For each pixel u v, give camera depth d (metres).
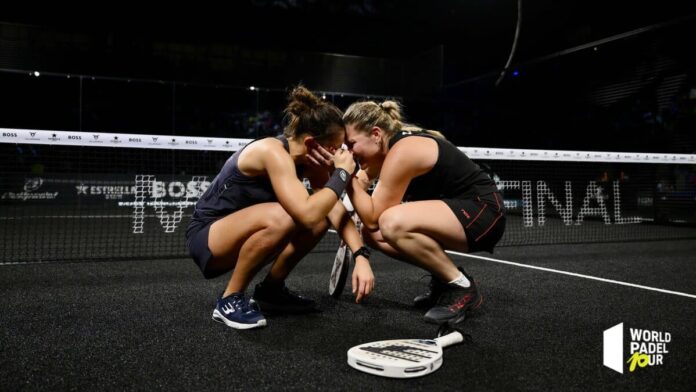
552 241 5.60
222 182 2.24
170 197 9.90
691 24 10.21
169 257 4.13
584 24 13.08
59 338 2.00
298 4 15.16
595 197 7.95
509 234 6.30
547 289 2.96
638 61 11.52
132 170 11.30
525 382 1.57
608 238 5.91
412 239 2.28
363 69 13.18
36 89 13.39
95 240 5.69
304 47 15.69
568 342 1.97
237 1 14.65
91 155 11.57
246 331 2.10
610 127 11.85
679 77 10.45
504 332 2.10
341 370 1.66
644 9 11.47
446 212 2.30
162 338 2.00
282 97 14.23
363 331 2.11
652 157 5.09
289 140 2.15
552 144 13.51
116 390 1.49
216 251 2.20
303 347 1.89
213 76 12.80
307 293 2.86
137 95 13.91
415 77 13.11
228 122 14.35
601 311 2.44
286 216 2.08
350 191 2.33
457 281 2.31
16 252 4.70
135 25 13.95
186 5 14.27
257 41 15.23
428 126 13.92
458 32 15.78
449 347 1.90
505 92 14.88
